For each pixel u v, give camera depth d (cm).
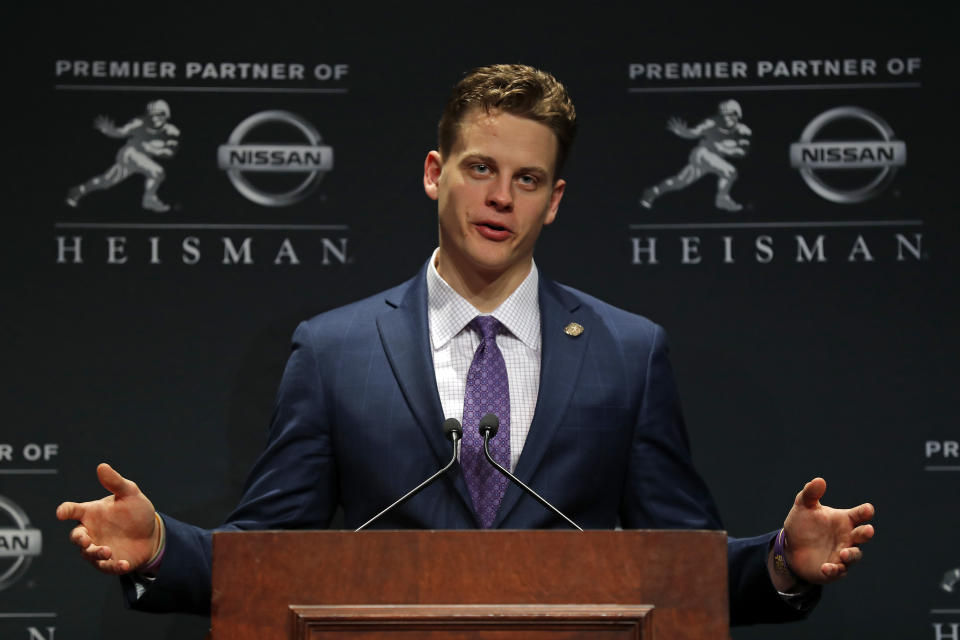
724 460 1187
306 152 1225
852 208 1208
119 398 1184
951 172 1205
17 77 1211
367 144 1230
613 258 1216
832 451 1180
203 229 1209
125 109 1216
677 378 1199
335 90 1234
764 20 1234
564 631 564
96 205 1204
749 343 1200
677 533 575
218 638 571
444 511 777
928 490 1169
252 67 1230
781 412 1189
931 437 1176
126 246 1202
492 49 1245
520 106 798
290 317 1206
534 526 773
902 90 1217
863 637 1154
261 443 1190
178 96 1222
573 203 1223
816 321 1197
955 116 1211
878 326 1192
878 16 1226
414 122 1235
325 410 834
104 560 640
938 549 1159
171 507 1177
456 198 804
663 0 1245
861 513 663
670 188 1223
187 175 1214
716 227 1215
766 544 734
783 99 1224
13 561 1153
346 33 1241
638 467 831
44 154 1205
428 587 571
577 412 813
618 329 873
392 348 840
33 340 1183
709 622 566
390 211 1223
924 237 1200
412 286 890
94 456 1174
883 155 1212
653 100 1233
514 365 841
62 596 1153
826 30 1227
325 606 570
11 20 1217
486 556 574
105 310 1193
